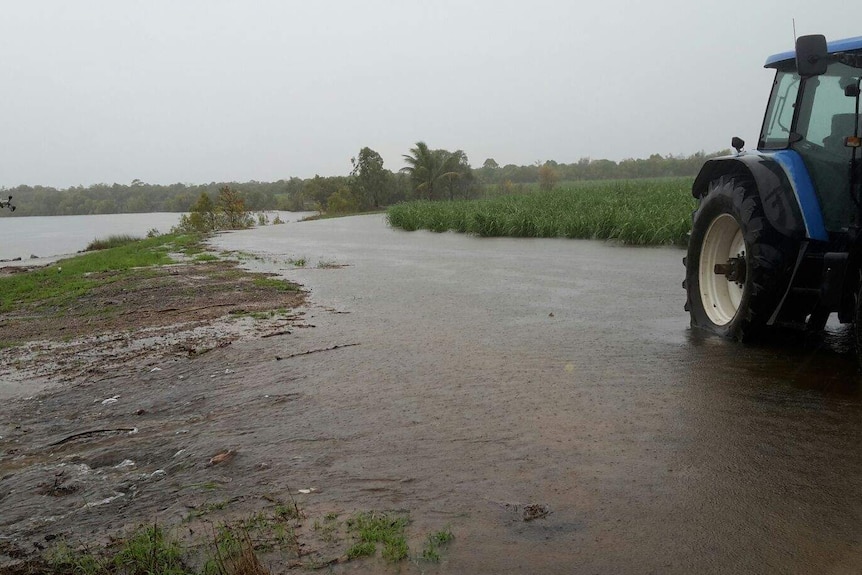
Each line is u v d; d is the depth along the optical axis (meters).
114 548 2.78
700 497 2.88
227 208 41.75
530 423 3.89
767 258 5.18
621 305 7.76
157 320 8.51
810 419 3.76
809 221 5.00
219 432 4.14
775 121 5.89
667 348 5.57
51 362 6.69
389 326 7.06
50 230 66.75
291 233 28.25
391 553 2.51
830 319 6.53
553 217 19.80
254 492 3.19
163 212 121.94
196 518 2.97
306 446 3.76
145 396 5.18
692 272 6.39
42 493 3.51
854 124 4.85
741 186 5.66
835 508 2.74
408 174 63.94
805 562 2.36
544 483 3.08
